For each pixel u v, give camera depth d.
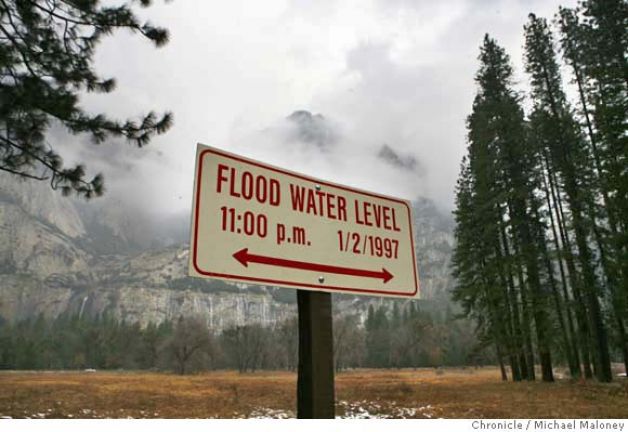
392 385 23.36
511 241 22.81
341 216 2.51
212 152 2.06
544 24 23.97
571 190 19.81
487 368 74.12
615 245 15.81
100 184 6.39
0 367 82.25
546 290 21.45
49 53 5.93
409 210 2.91
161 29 6.26
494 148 23.28
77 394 19.84
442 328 89.88
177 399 17.52
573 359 23.17
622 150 13.91
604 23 16.59
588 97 18.44
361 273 2.48
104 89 6.54
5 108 5.56
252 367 77.88
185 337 63.50
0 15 5.64
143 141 6.33
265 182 2.22
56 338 104.44
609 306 20.03
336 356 86.19
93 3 5.80
